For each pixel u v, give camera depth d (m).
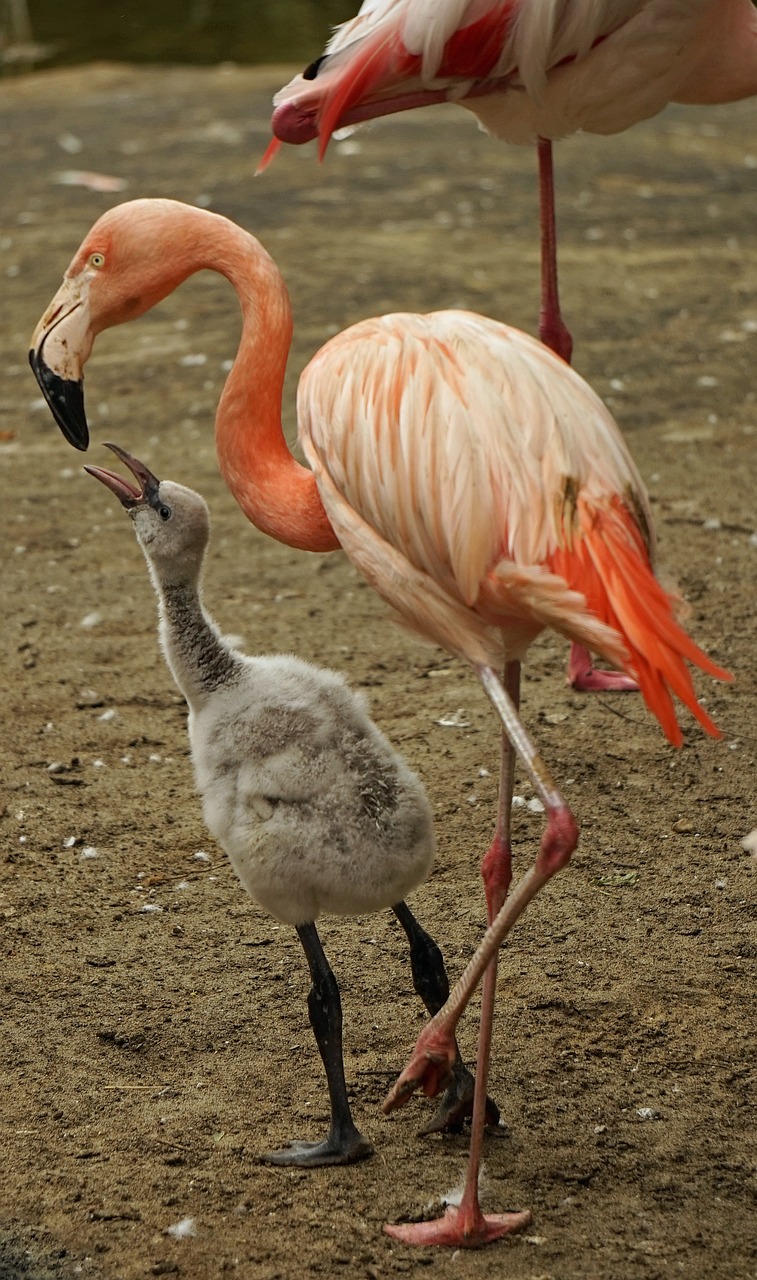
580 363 15.89
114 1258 5.55
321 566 12.14
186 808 8.82
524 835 8.40
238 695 6.34
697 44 9.79
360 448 5.80
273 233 20.31
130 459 6.55
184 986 7.23
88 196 22.58
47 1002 7.10
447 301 17.34
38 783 9.03
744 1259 5.47
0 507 13.28
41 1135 6.23
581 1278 5.38
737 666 10.14
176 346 16.95
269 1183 5.95
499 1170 6.01
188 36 36.91
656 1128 6.21
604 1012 6.94
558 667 10.47
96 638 10.88
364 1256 5.55
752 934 7.46
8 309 18.02
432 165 24.02
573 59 9.34
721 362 15.91
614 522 5.52
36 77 32.66
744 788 8.77
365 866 6.07
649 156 24.62
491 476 5.52
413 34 8.74
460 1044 6.76
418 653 10.59
